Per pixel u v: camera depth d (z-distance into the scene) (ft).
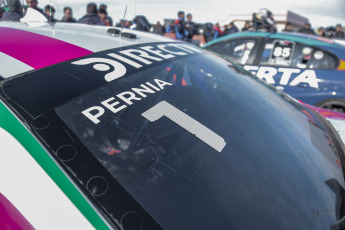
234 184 2.36
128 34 4.13
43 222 1.97
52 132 2.29
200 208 2.13
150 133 2.51
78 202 2.00
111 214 1.95
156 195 2.12
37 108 2.41
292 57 9.69
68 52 3.18
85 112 2.49
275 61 9.93
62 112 2.43
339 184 2.81
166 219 2.02
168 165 2.33
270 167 2.62
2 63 2.80
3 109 2.39
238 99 3.48
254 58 10.32
